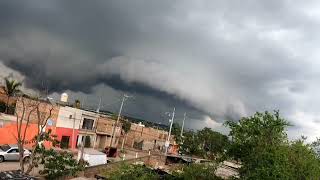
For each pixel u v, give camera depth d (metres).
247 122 34.06
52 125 57.31
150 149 91.38
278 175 30.08
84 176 39.41
